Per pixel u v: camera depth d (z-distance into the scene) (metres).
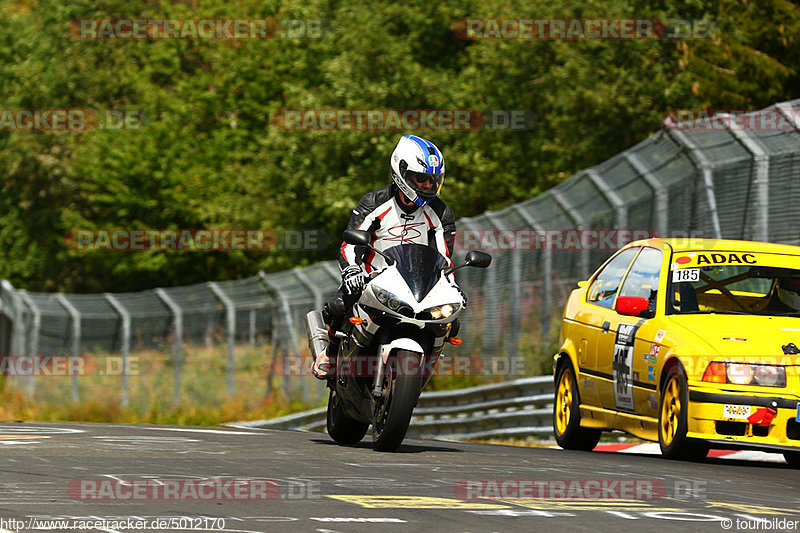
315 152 117.44
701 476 29.80
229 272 152.12
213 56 156.25
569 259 65.75
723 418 33.47
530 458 33.50
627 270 40.53
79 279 167.50
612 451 44.78
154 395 88.62
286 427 67.62
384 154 110.81
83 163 154.62
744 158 54.41
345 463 30.11
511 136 107.25
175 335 86.38
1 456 30.03
